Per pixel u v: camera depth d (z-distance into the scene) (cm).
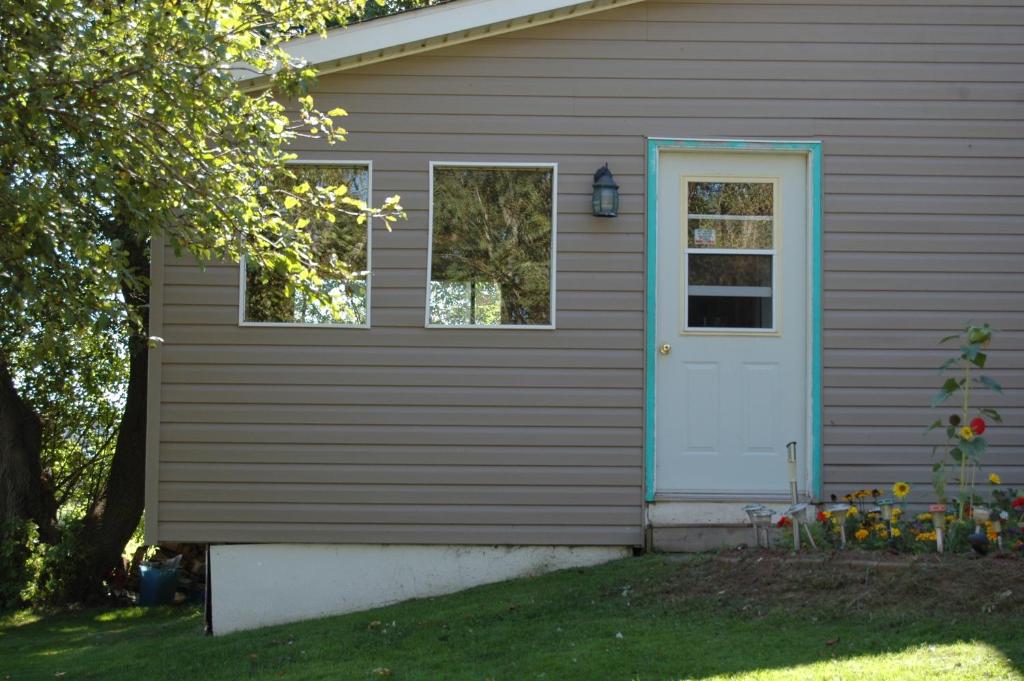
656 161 774
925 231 776
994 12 783
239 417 752
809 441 769
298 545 754
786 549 664
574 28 776
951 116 780
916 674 471
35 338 579
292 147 766
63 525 1213
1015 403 769
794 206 786
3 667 772
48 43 571
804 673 485
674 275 780
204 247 617
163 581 1134
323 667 593
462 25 755
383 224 766
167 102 587
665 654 532
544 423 761
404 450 757
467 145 770
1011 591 552
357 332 759
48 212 562
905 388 770
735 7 780
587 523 758
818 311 771
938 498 729
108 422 1322
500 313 770
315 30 726
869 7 782
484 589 728
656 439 770
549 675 521
